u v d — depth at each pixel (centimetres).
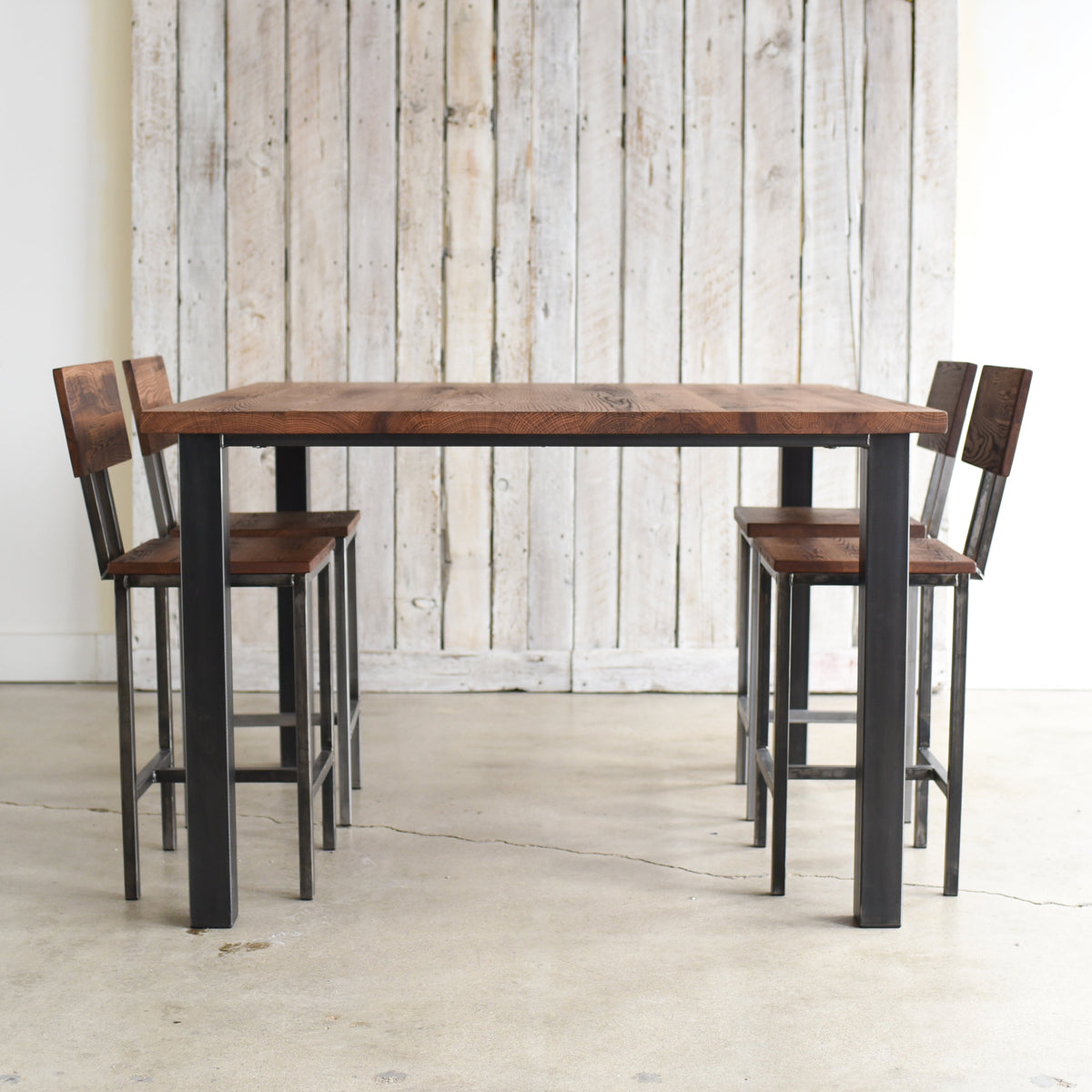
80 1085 170
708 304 385
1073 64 389
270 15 375
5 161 388
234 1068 174
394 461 388
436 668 395
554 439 213
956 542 400
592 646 396
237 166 379
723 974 203
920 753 258
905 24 376
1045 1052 179
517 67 377
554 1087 169
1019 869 250
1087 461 400
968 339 397
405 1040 181
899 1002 194
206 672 215
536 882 242
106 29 385
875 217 382
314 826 274
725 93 379
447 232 382
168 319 383
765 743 260
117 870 248
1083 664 405
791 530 262
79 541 402
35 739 341
